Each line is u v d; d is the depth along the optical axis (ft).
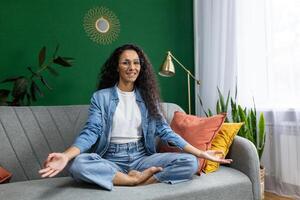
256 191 5.65
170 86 10.72
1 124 5.89
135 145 5.80
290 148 7.65
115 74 6.38
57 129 6.39
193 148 5.55
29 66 8.80
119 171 5.21
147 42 10.32
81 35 9.38
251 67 8.55
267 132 8.21
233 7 9.02
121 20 9.91
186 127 6.22
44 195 4.41
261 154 7.57
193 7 10.99
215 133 6.01
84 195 4.40
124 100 6.05
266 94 8.18
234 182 5.34
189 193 4.78
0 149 5.72
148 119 6.06
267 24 8.00
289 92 7.58
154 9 10.42
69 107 6.76
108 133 5.64
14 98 7.55
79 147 5.03
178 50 10.87
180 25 10.88
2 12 8.47
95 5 9.54
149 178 5.03
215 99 9.83
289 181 7.68
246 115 8.05
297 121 7.40
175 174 5.02
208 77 10.16
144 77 6.41
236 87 8.66
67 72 9.25
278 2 7.79
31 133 6.10
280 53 7.75
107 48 9.72
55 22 9.06
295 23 7.36
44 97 8.96
